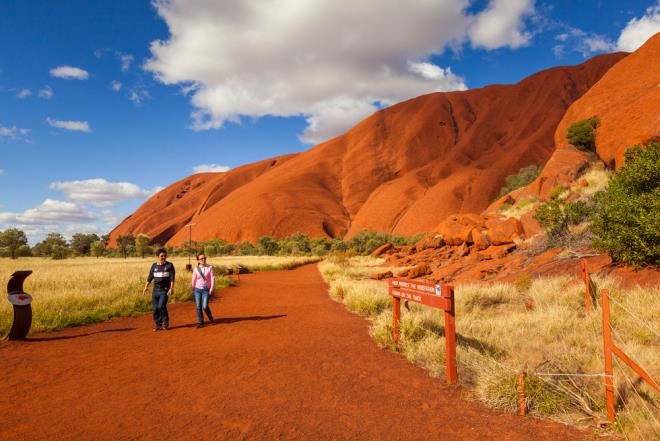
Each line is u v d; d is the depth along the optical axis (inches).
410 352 232.7
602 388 161.5
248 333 305.1
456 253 831.7
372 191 7608.3
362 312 391.2
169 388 183.2
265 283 743.1
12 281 284.5
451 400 168.9
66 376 200.7
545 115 7003.0
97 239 4234.7
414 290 225.9
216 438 133.7
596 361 189.0
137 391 179.2
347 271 908.6
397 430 140.8
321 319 366.6
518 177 2327.8
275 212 6486.2
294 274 1017.5
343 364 222.1
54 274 632.4
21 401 167.3
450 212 5147.6
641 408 143.1
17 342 273.4
